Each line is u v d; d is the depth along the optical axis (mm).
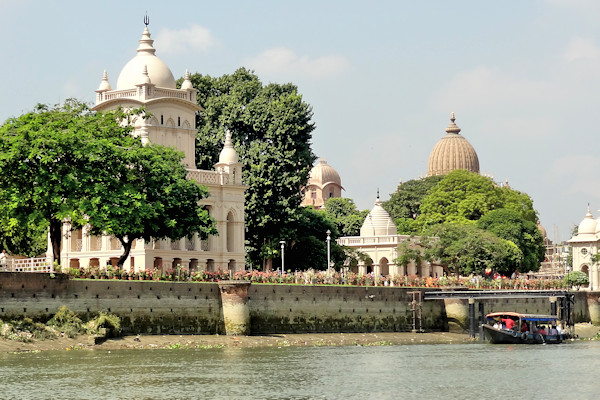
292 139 160625
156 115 148125
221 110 163875
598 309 165625
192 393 80625
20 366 91250
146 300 110938
